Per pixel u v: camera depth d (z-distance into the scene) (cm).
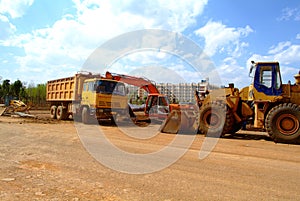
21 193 345
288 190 380
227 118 973
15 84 4012
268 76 934
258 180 427
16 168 470
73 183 392
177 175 448
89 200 326
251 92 970
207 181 417
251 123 1068
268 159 592
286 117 859
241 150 704
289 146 799
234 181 419
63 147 679
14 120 1507
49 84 1912
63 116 1670
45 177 420
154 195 349
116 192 357
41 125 1254
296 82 924
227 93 1020
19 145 699
